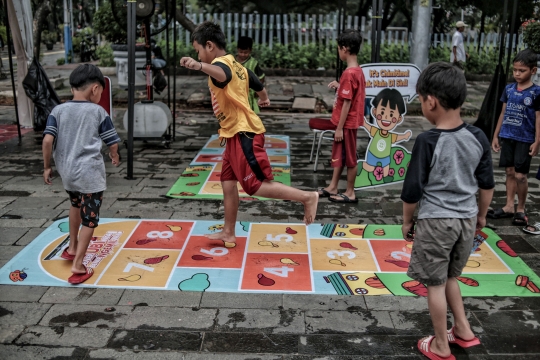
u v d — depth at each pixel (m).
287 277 3.43
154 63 7.04
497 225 4.38
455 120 2.46
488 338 2.81
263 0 15.84
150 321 2.91
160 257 3.67
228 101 3.44
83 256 3.32
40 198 4.83
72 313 2.98
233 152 3.51
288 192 3.50
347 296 3.21
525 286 3.37
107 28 11.94
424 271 2.52
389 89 4.95
